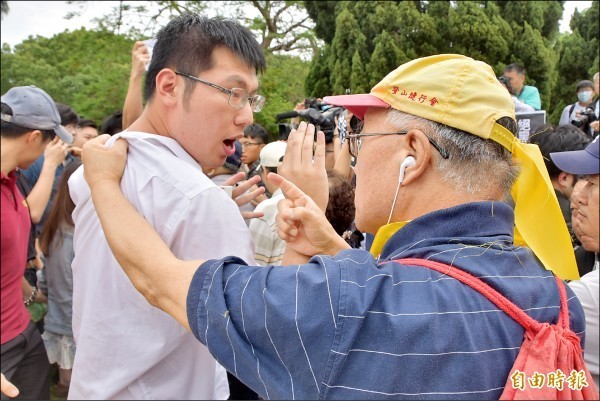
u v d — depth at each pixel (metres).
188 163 1.31
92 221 1.33
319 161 1.44
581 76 10.34
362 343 0.87
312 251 1.24
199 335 0.93
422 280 0.92
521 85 5.68
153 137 1.30
